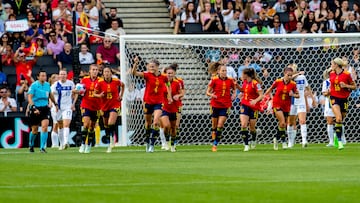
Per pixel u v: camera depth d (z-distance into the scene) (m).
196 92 67.81
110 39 70.62
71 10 74.06
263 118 67.12
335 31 77.62
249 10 77.12
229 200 26.98
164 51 68.12
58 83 61.03
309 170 37.78
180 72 67.94
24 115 66.50
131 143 65.31
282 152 52.72
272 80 68.88
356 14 78.75
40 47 71.38
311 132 68.12
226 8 77.81
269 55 68.62
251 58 68.56
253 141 58.22
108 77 54.97
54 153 54.81
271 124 67.25
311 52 68.75
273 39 66.56
